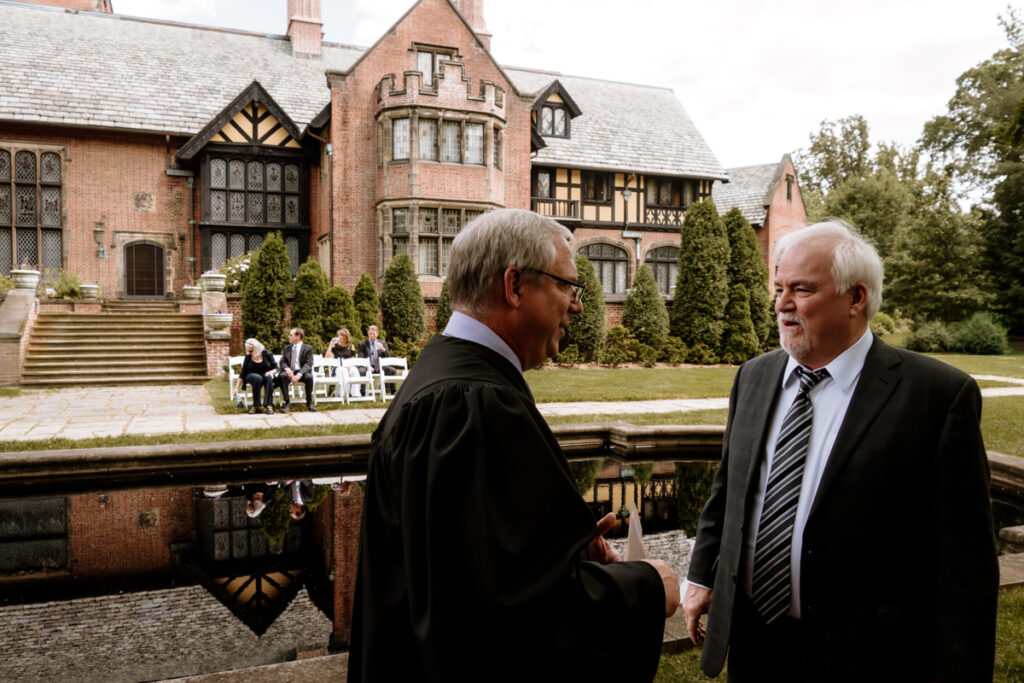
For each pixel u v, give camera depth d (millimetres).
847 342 1798
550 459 1117
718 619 1894
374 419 10008
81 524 5762
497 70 21766
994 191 32719
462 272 1339
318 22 25797
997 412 10328
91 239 20531
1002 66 33562
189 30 24625
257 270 16281
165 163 21125
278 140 21672
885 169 39781
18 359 13891
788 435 1827
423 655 1022
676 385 14250
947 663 1561
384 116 19953
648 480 7293
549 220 1388
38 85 20281
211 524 5777
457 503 1057
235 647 3625
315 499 6551
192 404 11562
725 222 22203
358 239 20453
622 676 1128
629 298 21031
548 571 1029
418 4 20797
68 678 3266
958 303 31281
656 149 26625
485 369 1204
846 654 1671
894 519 1662
